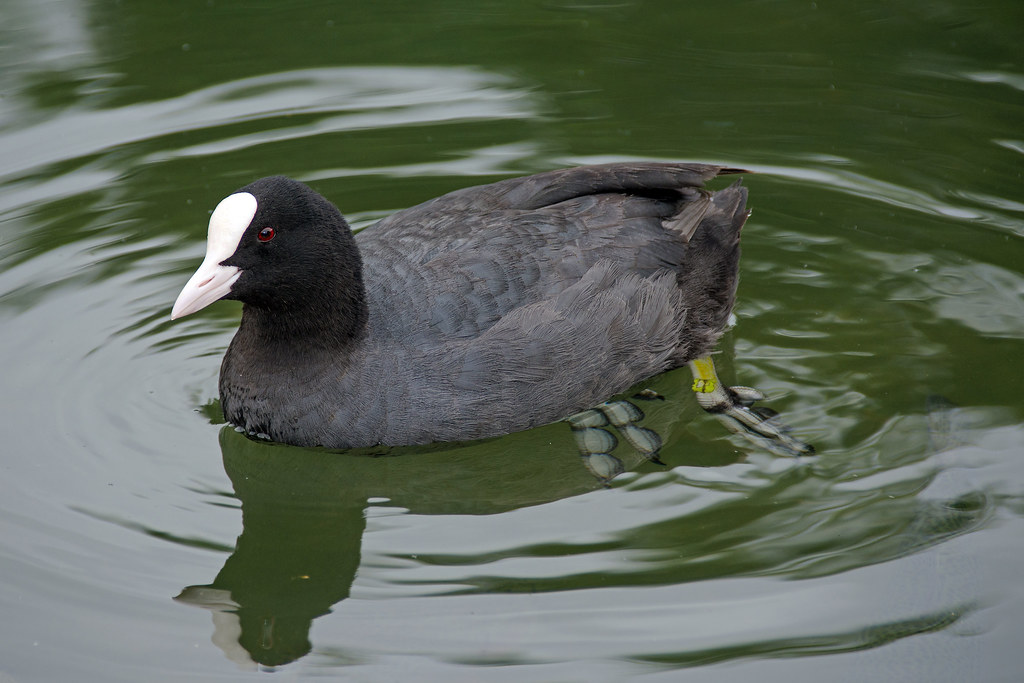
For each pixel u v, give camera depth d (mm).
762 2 18453
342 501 10148
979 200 13750
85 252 12969
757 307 12336
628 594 8625
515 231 10609
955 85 16016
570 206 11008
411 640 8266
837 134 15102
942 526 9227
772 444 10414
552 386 10406
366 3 18500
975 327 11758
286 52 17000
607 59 16969
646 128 15305
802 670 7898
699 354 11727
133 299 12359
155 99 15812
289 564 9234
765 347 11727
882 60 16719
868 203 13828
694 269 11422
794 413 10789
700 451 10438
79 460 10164
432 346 10070
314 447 10320
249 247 9844
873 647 8070
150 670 8016
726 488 9883
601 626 8328
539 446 10648
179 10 18219
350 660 8102
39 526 9352
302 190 9992
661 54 17094
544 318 10273
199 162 14562
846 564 8859
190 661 8109
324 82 16328
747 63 16781
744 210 11867
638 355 10961
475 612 8508
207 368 11531
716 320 11688
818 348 11656
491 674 7941
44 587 8703
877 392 10977
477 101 15969
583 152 14797
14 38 17156
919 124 15219
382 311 10281
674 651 8086
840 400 10914
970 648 8055
